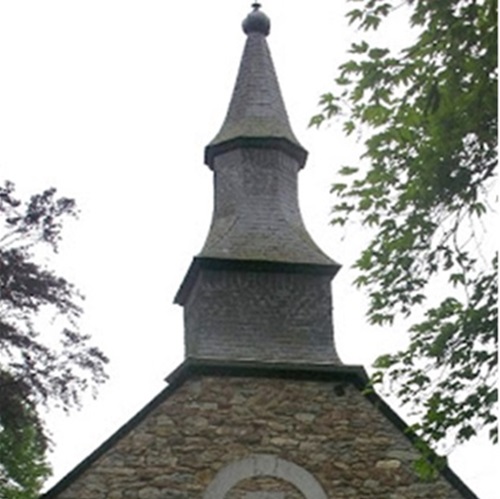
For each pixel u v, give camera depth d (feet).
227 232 65.10
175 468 54.95
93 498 53.62
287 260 63.41
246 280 63.21
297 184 69.51
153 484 54.44
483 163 39.50
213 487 54.85
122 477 54.29
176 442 55.52
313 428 56.95
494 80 37.27
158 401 56.18
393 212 42.22
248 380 57.67
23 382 62.59
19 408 62.85
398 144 41.09
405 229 41.96
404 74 39.17
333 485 55.83
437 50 38.40
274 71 73.82
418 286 43.21
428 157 39.60
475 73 37.42
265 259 63.16
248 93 71.92
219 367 57.52
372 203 42.32
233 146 68.95
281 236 65.31
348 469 56.24
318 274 63.98
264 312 62.49
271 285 63.31
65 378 64.18
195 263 62.90
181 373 57.00
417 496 56.03
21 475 90.58
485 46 37.04
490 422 40.73
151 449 55.11
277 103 71.61
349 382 58.34
